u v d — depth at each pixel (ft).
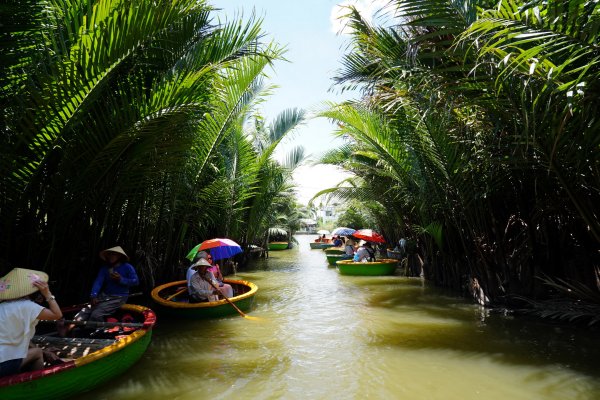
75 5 15.96
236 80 27.27
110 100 15.84
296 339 17.34
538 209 19.35
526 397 11.55
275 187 48.01
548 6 9.80
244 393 11.87
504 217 23.38
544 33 9.71
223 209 37.93
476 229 24.09
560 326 18.80
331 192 40.68
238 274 41.01
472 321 20.24
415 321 20.38
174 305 20.24
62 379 10.78
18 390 10.07
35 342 13.76
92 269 20.12
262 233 62.69
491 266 23.80
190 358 14.89
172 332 18.45
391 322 20.20
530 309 20.95
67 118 14.29
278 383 12.60
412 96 19.25
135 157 17.58
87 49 13.55
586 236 19.40
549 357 14.70
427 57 15.58
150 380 12.78
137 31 14.25
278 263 53.52
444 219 28.25
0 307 10.51
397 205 38.37
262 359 14.82
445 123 19.66
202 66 19.71
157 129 16.63
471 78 14.17
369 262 38.52
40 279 11.02
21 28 13.37
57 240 17.37
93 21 14.15
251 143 38.91
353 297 27.32
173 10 15.06
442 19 13.47
